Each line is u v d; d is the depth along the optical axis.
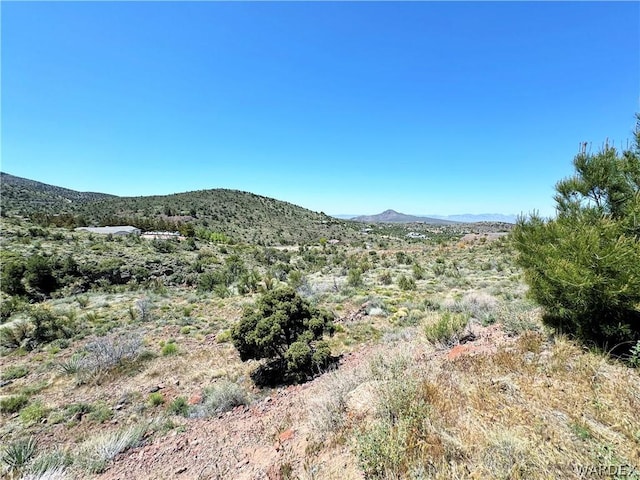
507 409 3.05
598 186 4.80
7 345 11.74
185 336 12.02
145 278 29.67
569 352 4.16
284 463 3.25
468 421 2.95
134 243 41.47
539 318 5.86
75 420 6.42
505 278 21.55
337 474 2.76
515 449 2.44
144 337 11.96
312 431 3.74
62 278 25.42
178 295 22.98
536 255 5.11
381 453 2.60
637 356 3.69
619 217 4.32
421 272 26.03
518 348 4.68
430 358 5.30
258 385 7.33
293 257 50.94
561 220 5.08
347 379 4.91
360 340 9.66
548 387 3.40
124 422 6.27
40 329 12.34
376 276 27.38
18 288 22.67
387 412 3.24
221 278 26.28
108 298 21.58
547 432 2.66
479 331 6.89
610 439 2.49
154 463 4.27
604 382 3.37
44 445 5.56
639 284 3.66
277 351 7.59
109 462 4.47
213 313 16.14
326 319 8.23
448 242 62.25
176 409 6.51
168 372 8.72
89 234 44.41
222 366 8.86
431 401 3.35
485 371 4.02
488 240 50.81
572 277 4.11
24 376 9.06
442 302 12.88
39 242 33.97
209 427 5.30
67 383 8.38
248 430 4.73
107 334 12.72
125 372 8.81
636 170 4.48
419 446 2.66
